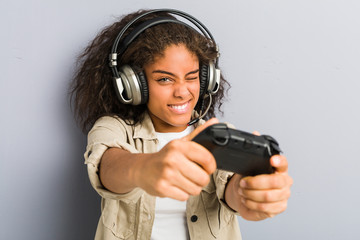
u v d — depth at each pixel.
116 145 0.83
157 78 0.97
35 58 1.21
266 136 0.61
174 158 0.53
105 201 1.12
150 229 1.07
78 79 1.22
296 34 1.39
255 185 0.60
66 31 1.22
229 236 1.18
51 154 1.26
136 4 1.27
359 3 1.41
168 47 0.95
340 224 1.52
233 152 0.58
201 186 0.56
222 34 1.34
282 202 0.63
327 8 1.39
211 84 1.07
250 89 1.39
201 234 1.10
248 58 1.37
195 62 0.99
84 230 1.33
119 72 1.00
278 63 1.40
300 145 1.46
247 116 1.41
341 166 1.50
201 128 0.61
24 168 1.25
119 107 1.13
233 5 1.34
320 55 1.42
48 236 1.30
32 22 1.19
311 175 1.48
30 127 1.24
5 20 1.17
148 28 1.00
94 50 1.21
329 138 1.47
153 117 1.11
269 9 1.36
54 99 1.24
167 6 1.29
